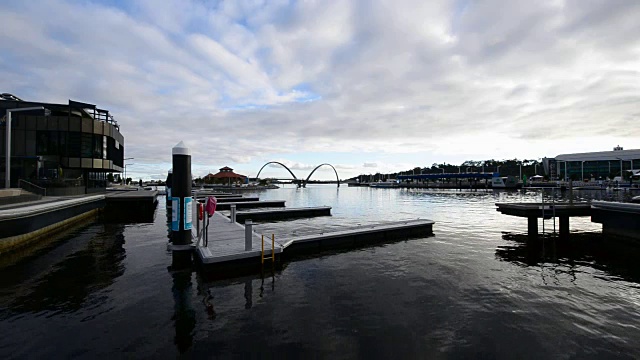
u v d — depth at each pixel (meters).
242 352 6.06
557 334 6.89
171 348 6.17
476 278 10.86
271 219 28.58
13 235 14.26
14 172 33.59
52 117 35.09
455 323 7.39
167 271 11.28
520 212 19.11
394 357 5.95
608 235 17.81
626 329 7.14
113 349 6.09
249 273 11.35
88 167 36.66
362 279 10.76
